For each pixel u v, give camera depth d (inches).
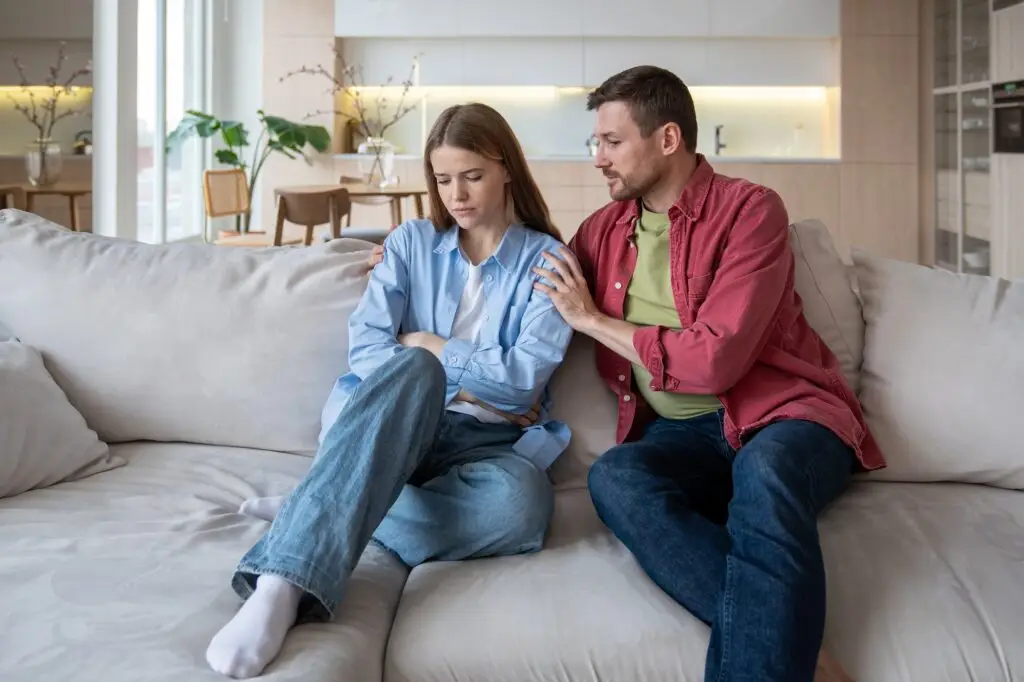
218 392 76.5
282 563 52.0
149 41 267.7
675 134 72.4
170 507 66.6
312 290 78.4
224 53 329.1
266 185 310.8
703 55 305.0
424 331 74.7
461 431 70.0
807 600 52.1
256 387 76.5
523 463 64.9
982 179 241.8
